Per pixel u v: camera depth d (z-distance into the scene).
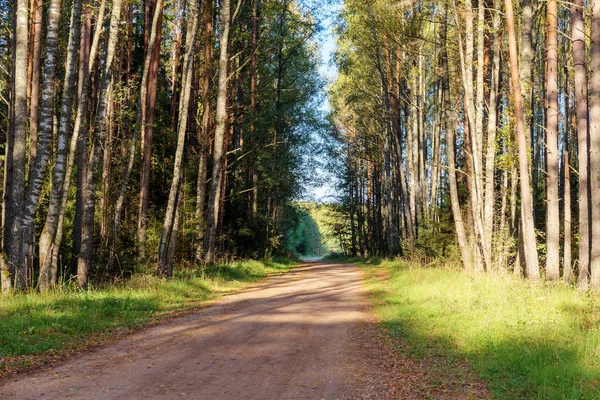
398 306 14.82
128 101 25.64
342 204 65.12
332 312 14.34
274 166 38.81
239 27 32.28
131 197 26.19
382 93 38.34
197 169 30.12
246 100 36.31
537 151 31.36
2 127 24.09
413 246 31.42
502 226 20.47
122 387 6.51
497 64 20.22
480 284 14.89
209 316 13.20
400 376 7.49
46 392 6.21
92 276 18.42
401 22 24.20
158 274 20.52
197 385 6.72
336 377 7.39
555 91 16.19
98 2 19.75
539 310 10.78
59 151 14.84
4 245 17.02
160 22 22.97
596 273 13.66
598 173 13.75
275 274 30.38
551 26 16.11
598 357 7.30
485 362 7.79
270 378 7.21
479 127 19.36
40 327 10.02
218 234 30.83
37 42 19.31
